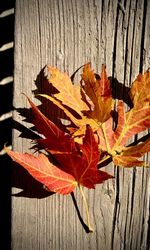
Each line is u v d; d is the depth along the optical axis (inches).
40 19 20.1
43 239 20.1
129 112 19.7
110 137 19.5
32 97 20.0
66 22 20.3
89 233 20.3
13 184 19.9
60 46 20.2
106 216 20.4
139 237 20.6
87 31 20.4
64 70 20.2
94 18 20.4
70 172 18.6
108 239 20.5
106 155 19.6
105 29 20.5
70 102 18.9
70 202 20.1
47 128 18.3
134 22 20.6
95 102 18.5
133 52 20.6
